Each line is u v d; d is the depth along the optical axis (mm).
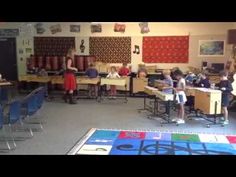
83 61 12383
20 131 6613
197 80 8805
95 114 8406
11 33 13031
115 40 12445
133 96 11633
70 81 9922
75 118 7898
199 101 7789
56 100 10648
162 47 12156
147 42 12242
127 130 6762
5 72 13156
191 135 6426
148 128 6973
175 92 7449
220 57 11812
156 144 5754
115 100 10758
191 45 11984
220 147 5629
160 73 11477
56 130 6711
